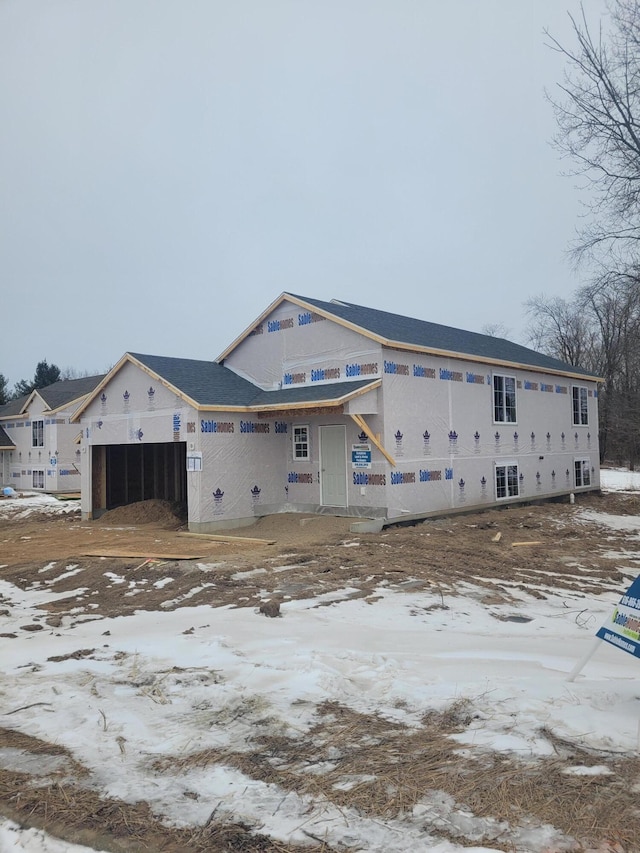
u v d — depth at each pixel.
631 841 3.01
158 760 4.05
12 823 3.38
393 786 3.61
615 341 39.53
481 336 24.34
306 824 3.27
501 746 4.02
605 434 44.72
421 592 8.96
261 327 18.36
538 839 3.05
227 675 5.57
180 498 21.36
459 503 17.72
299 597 8.65
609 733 4.18
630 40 12.87
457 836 3.11
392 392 15.60
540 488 21.70
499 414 19.67
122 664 6.00
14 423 35.56
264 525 15.93
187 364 18.44
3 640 7.08
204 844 3.14
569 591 9.45
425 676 5.40
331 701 4.95
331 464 16.41
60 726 4.61
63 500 28.47
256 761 3.99
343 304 18.97
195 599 8.74
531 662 5.88
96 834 3.26
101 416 19.00
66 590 9.80
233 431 16.20
